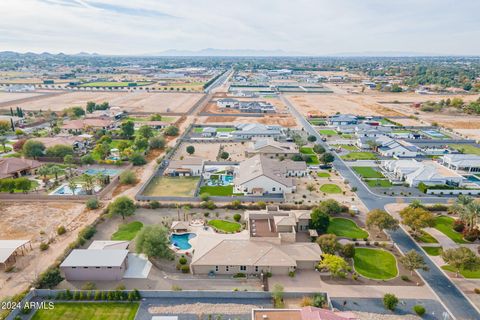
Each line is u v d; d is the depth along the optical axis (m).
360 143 157.50
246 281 66.31
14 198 101.75
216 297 62.09
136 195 100.94
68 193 105.38
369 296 62.03
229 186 112.56
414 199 103.00
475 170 125.81
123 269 67.56
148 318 56.94
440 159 138.88
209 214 92.81
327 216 82.88
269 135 172.00
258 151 140.50
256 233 75.75
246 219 84.44
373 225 83.06
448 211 94.44
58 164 131.38
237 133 172.88
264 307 59.66
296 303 60.44
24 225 86.44
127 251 70.12
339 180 118.19
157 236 71.62
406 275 67.69
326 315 51.75
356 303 60.25
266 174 106.38
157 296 62.00
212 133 176.00
